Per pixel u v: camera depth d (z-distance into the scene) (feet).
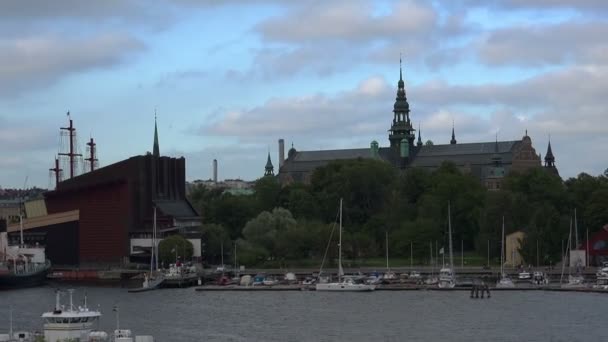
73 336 407.85
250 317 653.30
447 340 553.64
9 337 414.41
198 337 560.61
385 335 571.69
